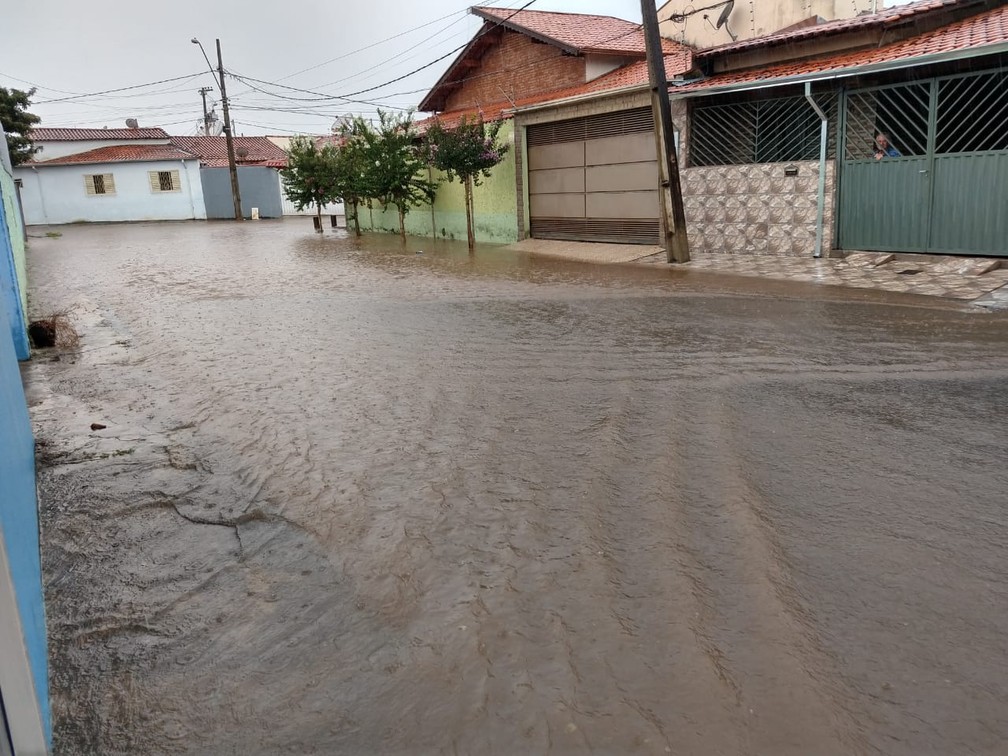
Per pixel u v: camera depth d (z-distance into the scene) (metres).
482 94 24.41
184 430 5.55
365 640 2.90
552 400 5.76
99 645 2.94
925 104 11.55
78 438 5.46
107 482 4.60
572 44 19.59
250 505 4.17
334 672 2.72
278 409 5.85
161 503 4.27
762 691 2.50
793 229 13.39
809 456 4.46
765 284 11.24
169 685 2.69
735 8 21.05
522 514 3.85
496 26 22.23
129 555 3.67
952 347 7.02
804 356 6.84
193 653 2.87
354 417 5.55
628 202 16.97
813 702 2.44
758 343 7.40
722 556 3.35
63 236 30.50
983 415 5.12
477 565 3.38
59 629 3.05
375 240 24.12
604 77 19.77
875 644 2.71
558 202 19.11
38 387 7.04
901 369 6.33
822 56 13.10
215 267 16.84
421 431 5.18
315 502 4.14
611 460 4.50
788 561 3.28
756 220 13.91
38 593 2.85
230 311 10.65
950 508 3.74
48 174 38.62
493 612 3.02
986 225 11.05
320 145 32.34
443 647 2.82
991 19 11.70
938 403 5.41
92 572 3.52
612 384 6.14
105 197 39.78
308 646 2.88
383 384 6.40
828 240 12.93
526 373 6.58
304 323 9.45
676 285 11.60
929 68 11.30
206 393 6.46
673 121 14.97
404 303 10.69
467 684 2.61
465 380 6.43
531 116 19.19
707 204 14.63
